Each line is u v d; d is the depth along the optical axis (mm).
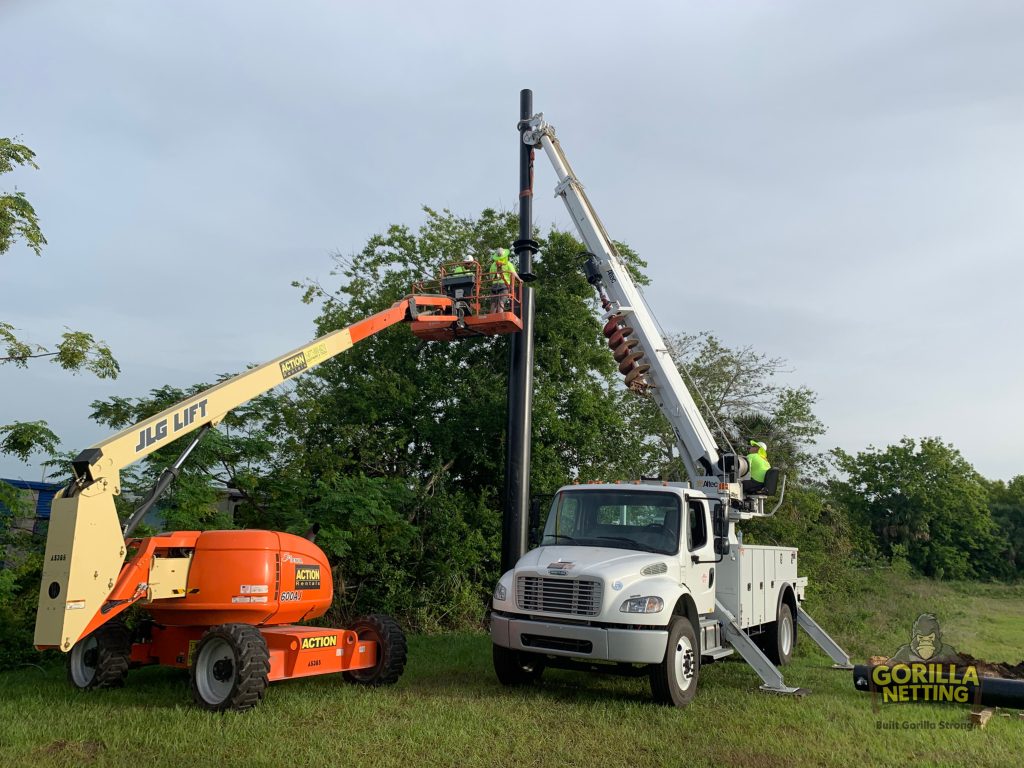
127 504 11484
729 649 10172
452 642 13430
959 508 51000
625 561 8898
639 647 8258
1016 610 26062
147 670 10203
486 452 18750
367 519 14297
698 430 12156
